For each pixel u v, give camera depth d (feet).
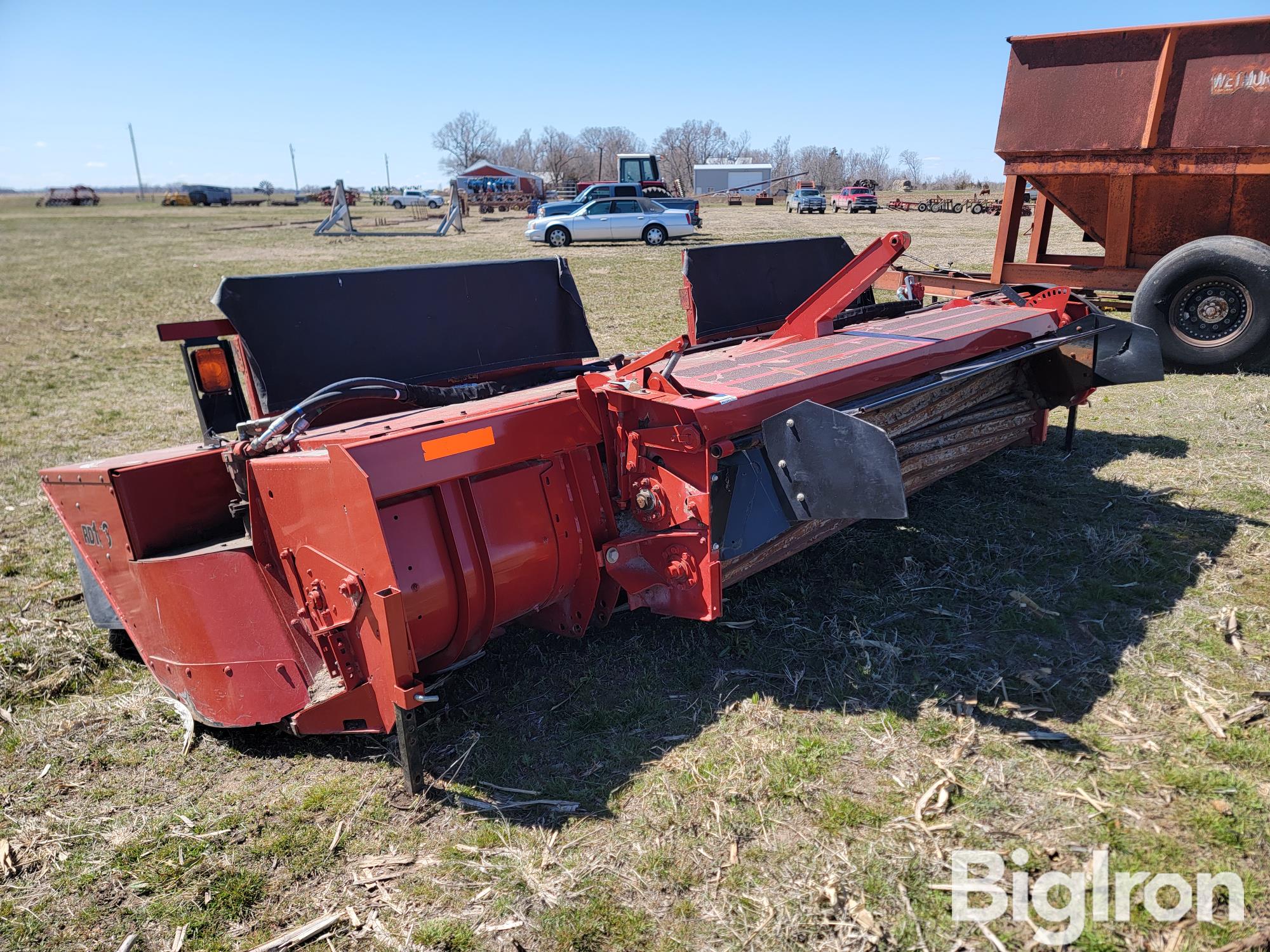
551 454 10.67
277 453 10.28
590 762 9.80
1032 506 16.34
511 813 9.09
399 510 9.38
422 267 13.84
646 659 11.82
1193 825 8.38
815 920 7.55
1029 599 12.75
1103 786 8.96
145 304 55.88
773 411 10.87
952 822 8.57
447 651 10.37
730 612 12.91
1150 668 10.98
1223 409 21.85
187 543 11.19
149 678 12.52
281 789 9.80
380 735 10.62
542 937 7.54
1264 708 10.01
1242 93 23.57
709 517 10.30
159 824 9.29
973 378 16.75
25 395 31.48
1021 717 10.16
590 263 66.95
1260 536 14.51
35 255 99.96
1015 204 29.27
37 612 14.57
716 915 7.66
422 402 12.55
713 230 97.25
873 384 12.44
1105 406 23.00
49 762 10.52
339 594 9.15
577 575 11.17
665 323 39.37
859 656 11.61
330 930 7.77
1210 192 25.35
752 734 10.09
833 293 14.88
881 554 14.57
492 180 211.41
